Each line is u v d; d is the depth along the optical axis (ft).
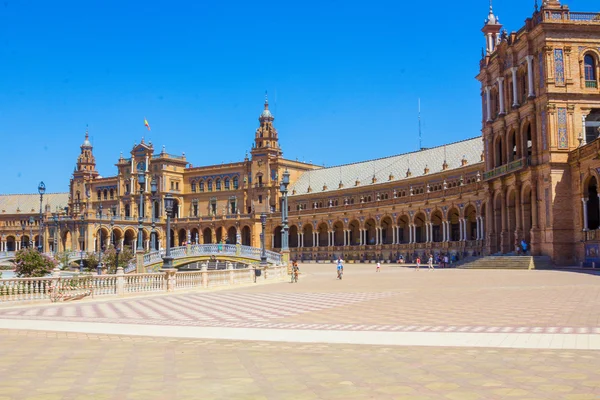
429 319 67.10
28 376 39.91
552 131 198.59
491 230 243.60
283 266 190.70
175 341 54.75
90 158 581.94
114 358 46.19
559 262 193.88
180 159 523.70
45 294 98.63
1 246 595.47
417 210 336.90
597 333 54.03
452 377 37.70
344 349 48.83
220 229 485.15
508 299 89.40
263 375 39.45
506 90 235.40
